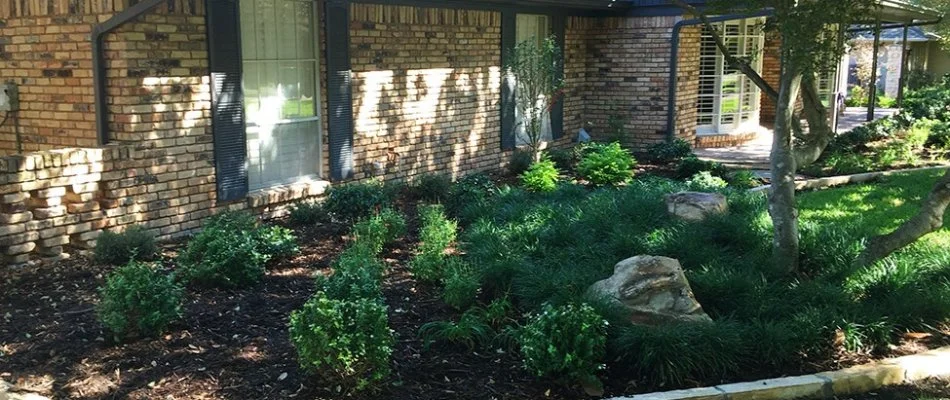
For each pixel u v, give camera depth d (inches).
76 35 301.6
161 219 308.3
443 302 233.8
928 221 234.1
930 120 607.8
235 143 332.2
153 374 179.3
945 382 194.9
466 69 467.5
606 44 569.9
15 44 321.7
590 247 267.0
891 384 193.0
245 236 258.1
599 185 431.2
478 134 485.7
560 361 177.8
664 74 551.5
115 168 289.7
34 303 226.1
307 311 172.2
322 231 323.3
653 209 316.5
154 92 300.0
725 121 629.6
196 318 213.9
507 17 491.2
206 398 168.6
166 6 299.7
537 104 524.7
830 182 435.5
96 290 238.2
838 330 205.9
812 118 256.4
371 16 396.2
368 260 243.4
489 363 191.8
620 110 572.7
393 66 414.6
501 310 212.8
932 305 222.5
